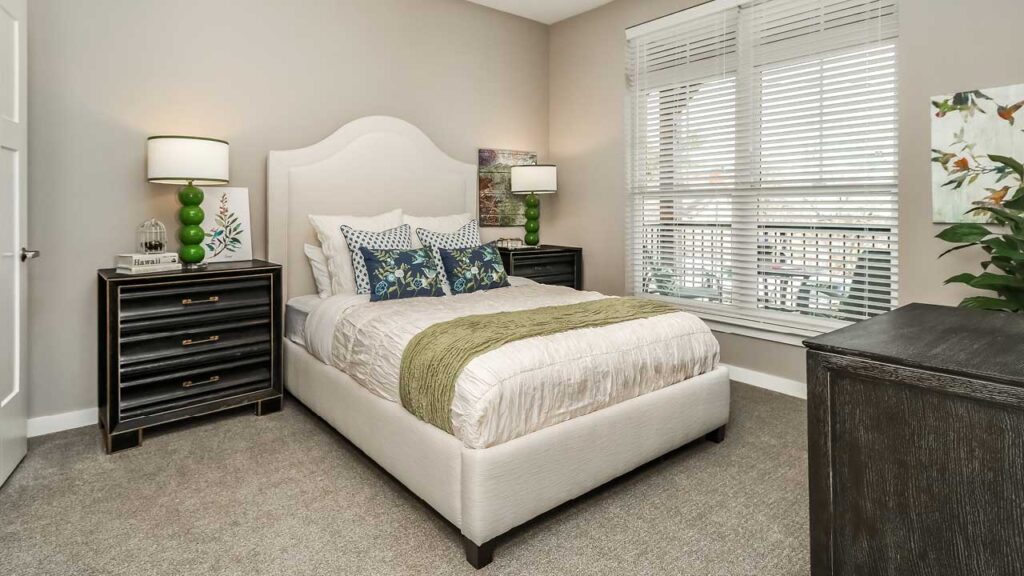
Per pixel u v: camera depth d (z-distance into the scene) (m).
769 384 3.57
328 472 2.39
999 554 0.90
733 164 3.67
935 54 2.78
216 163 2.91
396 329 2.38
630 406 2.21
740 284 3.69
